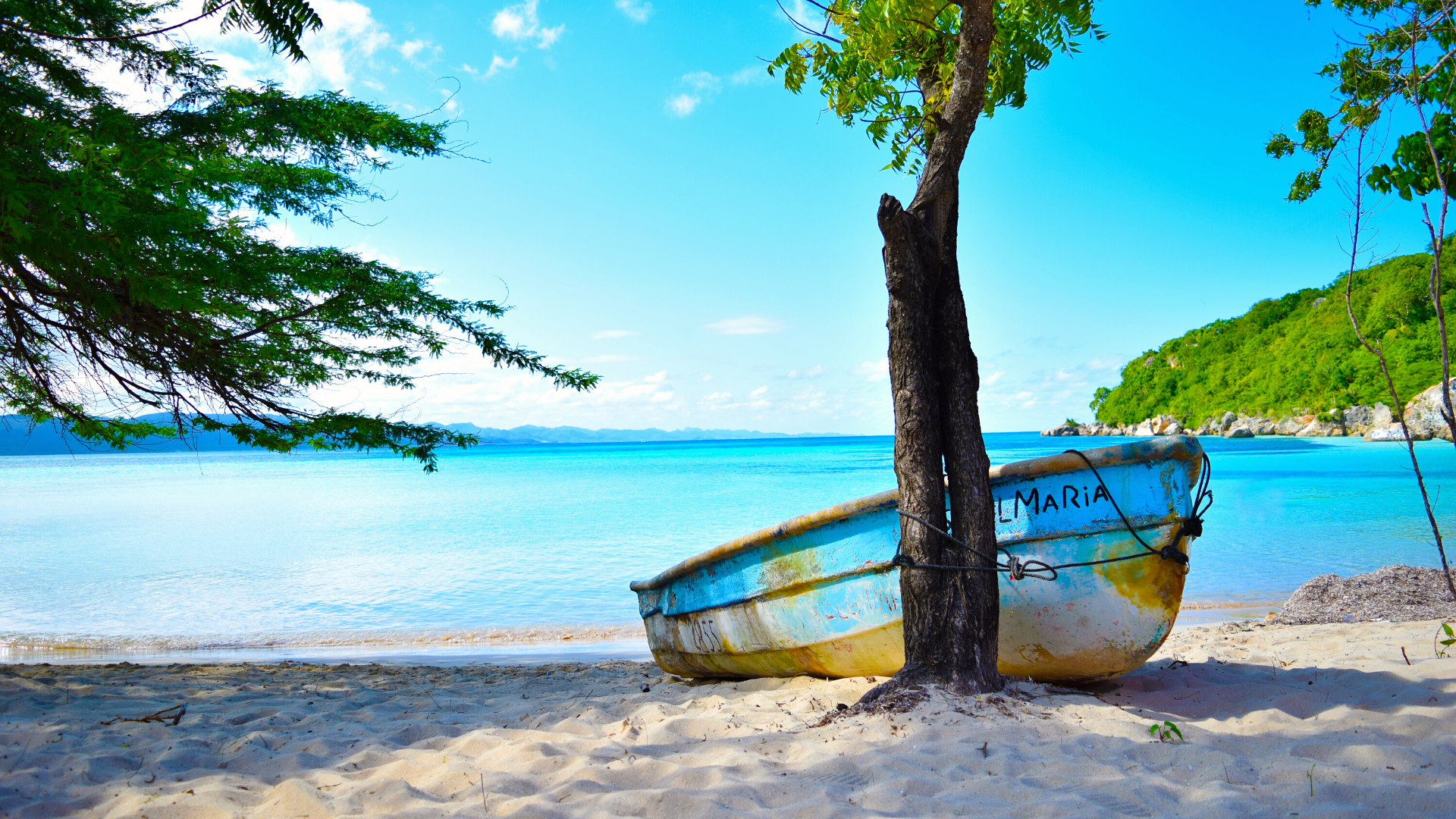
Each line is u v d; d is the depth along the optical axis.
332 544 17.98
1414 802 2.59
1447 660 4.86
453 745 3.78
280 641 9.67
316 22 3.02
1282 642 6.38
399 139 7.69
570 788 2.97
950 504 4.17
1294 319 107.75
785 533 5.00
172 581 13.74
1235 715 3.84
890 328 4.24
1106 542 4.14
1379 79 4.30
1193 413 114.88
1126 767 3.03
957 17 5.00
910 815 2.63
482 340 7.94
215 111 6.39
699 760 3.30
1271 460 43.06
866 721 3.66
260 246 6.86
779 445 183.38
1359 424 80.62
